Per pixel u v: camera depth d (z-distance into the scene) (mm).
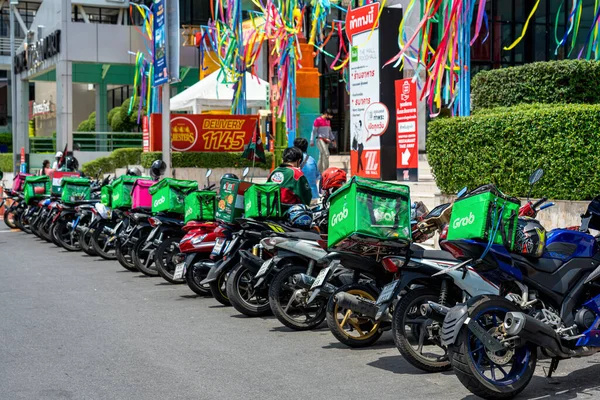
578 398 5844
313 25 20594
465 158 11992
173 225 11445
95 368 6832
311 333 8227
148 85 29000
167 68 17766
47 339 7945
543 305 6113
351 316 7449
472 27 24172
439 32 18078
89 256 14867
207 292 10453
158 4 18000
